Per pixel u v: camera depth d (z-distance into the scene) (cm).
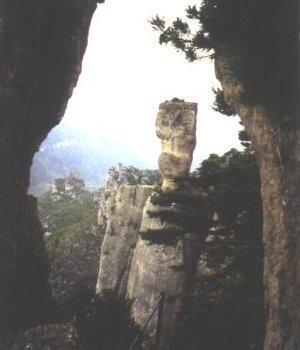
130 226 5394
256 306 1580
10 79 1872
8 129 1895
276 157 1069
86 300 1597
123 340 1468
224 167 1878
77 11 2127
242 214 1722
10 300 1873
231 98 1234
